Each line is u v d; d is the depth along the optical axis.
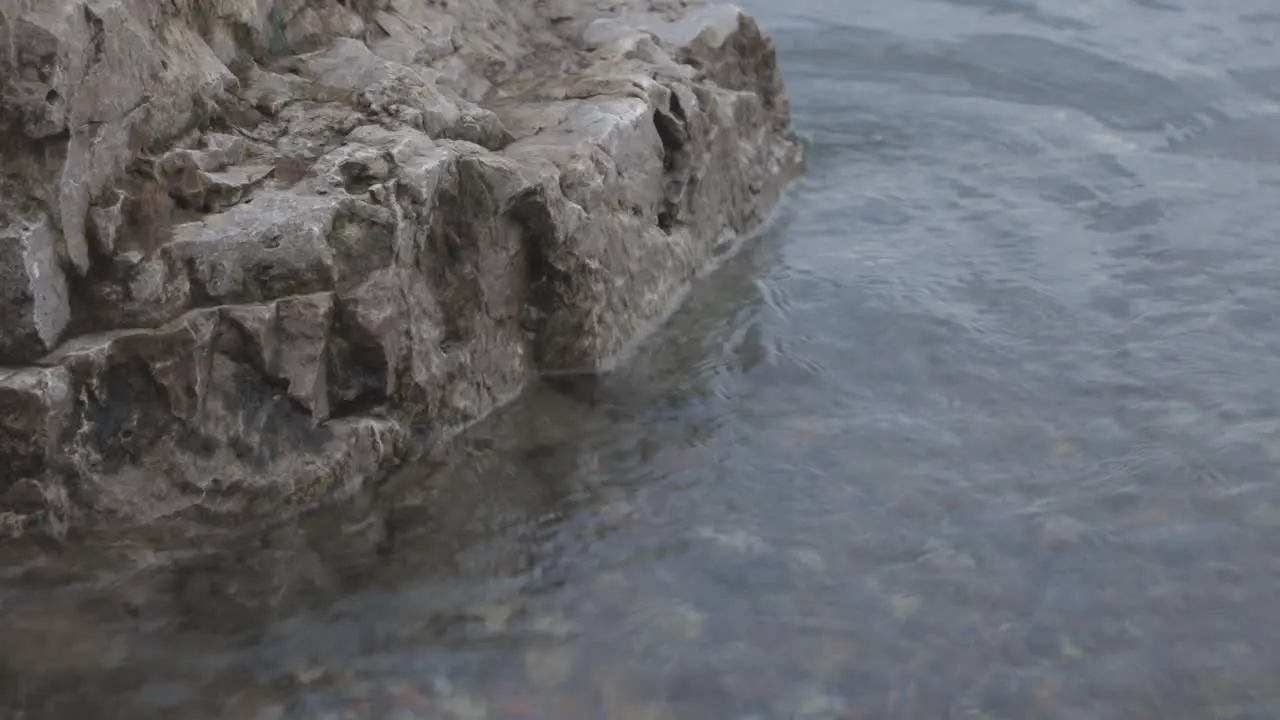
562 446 5.13
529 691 3.97
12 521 4.29
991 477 5.02
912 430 5.29
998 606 4.38
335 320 4.64
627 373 5.63
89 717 3.77
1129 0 10.08
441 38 6.09
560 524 4.71
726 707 3.95
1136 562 4.59
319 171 4.71
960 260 6.60
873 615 4.32
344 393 4.76
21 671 3.90
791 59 9.12
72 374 4.23
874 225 7.01
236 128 4.90
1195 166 7.69
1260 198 7.28
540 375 5.52
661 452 5.12
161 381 4.38
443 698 3.93
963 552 4.61
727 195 6.70
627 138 5.82
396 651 4.10
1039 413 5.41
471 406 5.16
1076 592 4.45
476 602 4.32
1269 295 6.27
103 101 4.32
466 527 4.66
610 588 4.41
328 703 3.88
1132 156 7.80
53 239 4.20
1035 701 4.01
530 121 5.81
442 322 5.03
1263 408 5.45
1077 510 4.84
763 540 4.66
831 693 4.02
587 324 5.48
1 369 4.15
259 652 4.05
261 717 3.82
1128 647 4.23
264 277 4.50
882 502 4.87
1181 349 5.84
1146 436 5.26
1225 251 6.68
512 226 5.19
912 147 7.97
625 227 5.75
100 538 4.36
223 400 4.51
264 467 4.57
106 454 4.39
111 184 4.39
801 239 6.87
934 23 9.64
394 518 4.68
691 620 4.28
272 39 5.39
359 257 4.65
